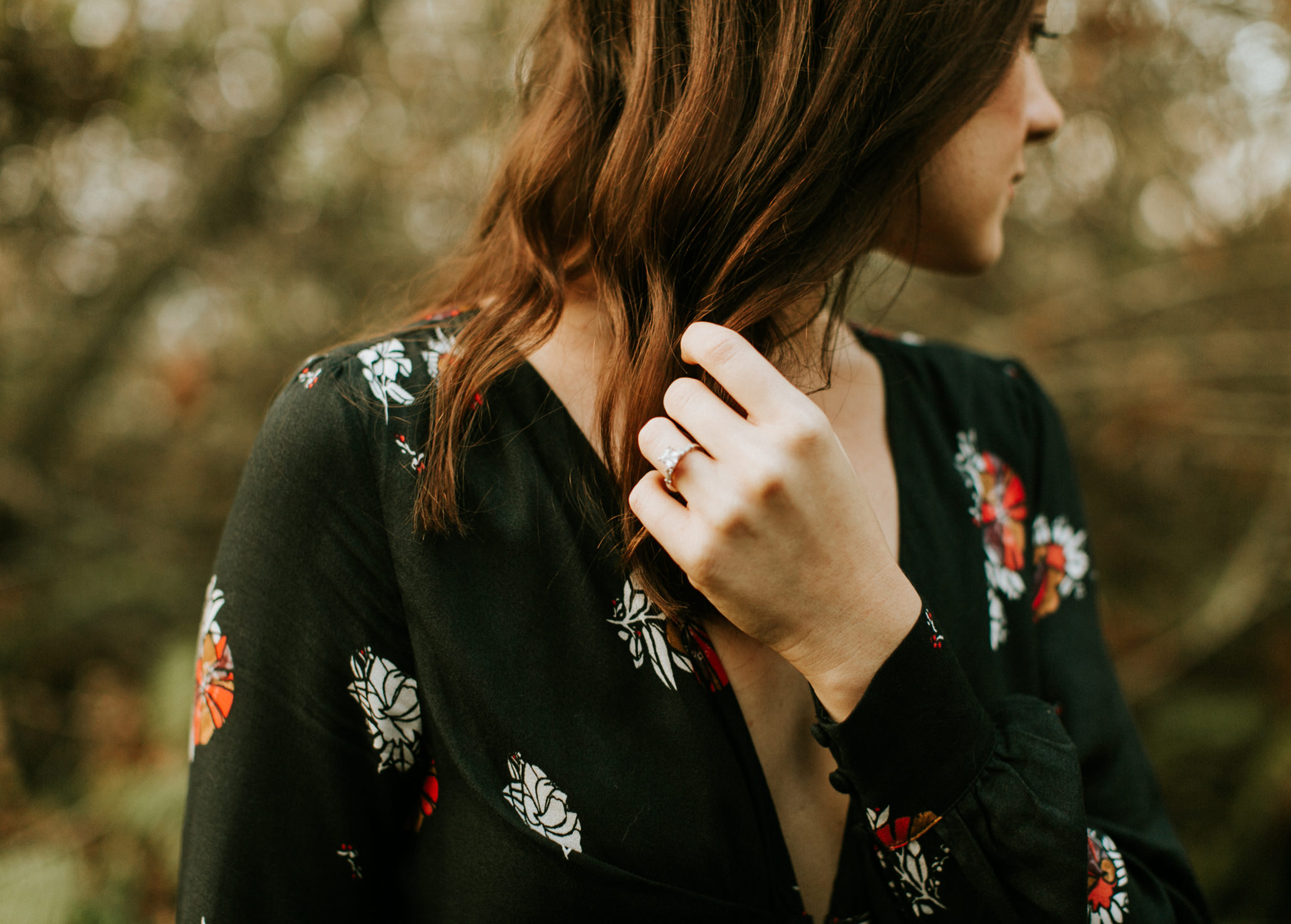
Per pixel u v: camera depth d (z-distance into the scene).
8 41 1.70
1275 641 2.60
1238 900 2.31
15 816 1.97
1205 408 2.34
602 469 0.57
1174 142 2.20
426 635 0.54
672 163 0.54
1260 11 1.92
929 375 0.78
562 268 0.62
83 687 2.32
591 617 0.55
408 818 0.61
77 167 2.19
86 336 2.47
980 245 0.69
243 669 0.56
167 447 2.83
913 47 0.54
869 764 0.50
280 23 2.44
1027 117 0.68
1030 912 0.51
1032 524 0.80
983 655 0.64
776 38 0.53
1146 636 2.53
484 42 2.40
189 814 0.59
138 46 1.95
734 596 0.47
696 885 0.54
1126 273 2.55
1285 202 2.27
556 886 0.53
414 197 2.72
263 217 2.64
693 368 0.53
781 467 0.45
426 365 0.59
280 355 2.79
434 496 0.54
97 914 1.75
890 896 0.56
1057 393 2.38
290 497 0.55
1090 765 0.72
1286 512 2.12
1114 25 1.92
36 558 2.43
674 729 0.55
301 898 0.58
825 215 0.55
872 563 0.48
